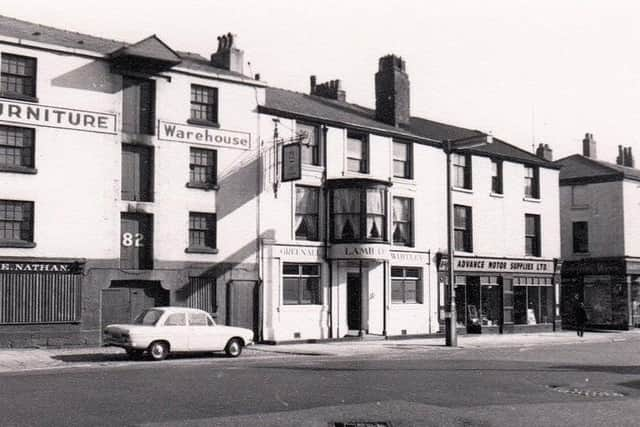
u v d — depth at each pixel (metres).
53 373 17.97
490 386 16.08
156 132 27.84
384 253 32.06
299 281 31.34
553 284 42.25
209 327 23.02
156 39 27.30
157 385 15.42
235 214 29.59
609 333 41.59
